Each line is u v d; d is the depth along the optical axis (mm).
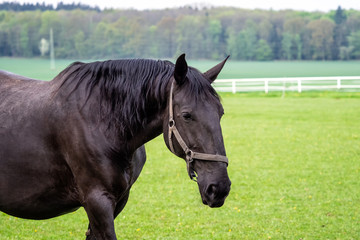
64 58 110000
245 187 9641
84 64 4219
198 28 112062
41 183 4078
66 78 4129
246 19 119000
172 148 3850
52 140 4008
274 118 21672
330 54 113000
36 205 4176
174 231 6949
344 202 8508
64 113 3971
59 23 114000
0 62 96250
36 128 4027
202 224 7297
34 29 113062
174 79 3824
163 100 3920
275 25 117312
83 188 3920
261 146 14602
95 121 3922
